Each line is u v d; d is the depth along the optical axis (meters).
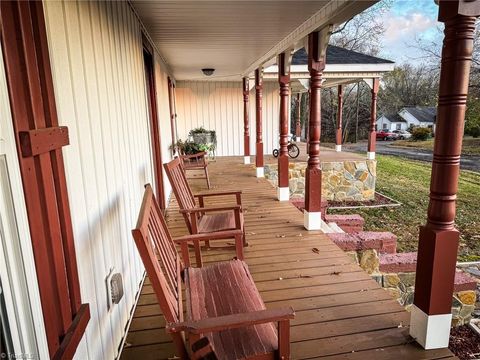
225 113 10.32
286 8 3.12
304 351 1.80
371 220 8.05
